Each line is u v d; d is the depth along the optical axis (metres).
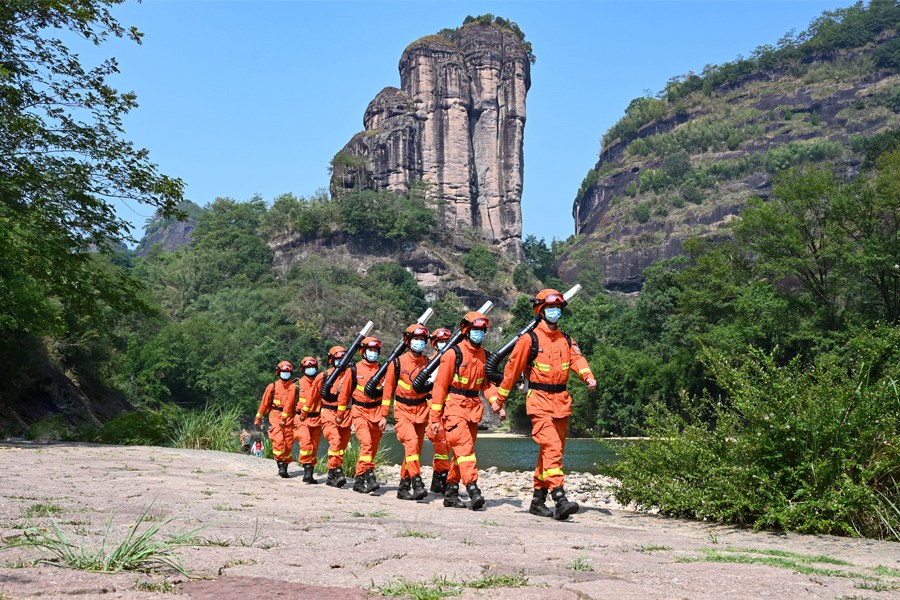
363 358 10.20
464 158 181.50
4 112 14.89
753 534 6.57
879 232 46.88
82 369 40.28
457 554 3.77
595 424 68.88
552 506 8.95
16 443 15.17
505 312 155.62
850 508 6.40
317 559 3.47
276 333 116.50
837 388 7.14
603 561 3.79
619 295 181.12
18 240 14.23
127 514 5.08
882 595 3.08
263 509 6.05
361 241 157.00
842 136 188.62
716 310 58.72
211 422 19.03
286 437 12.19
